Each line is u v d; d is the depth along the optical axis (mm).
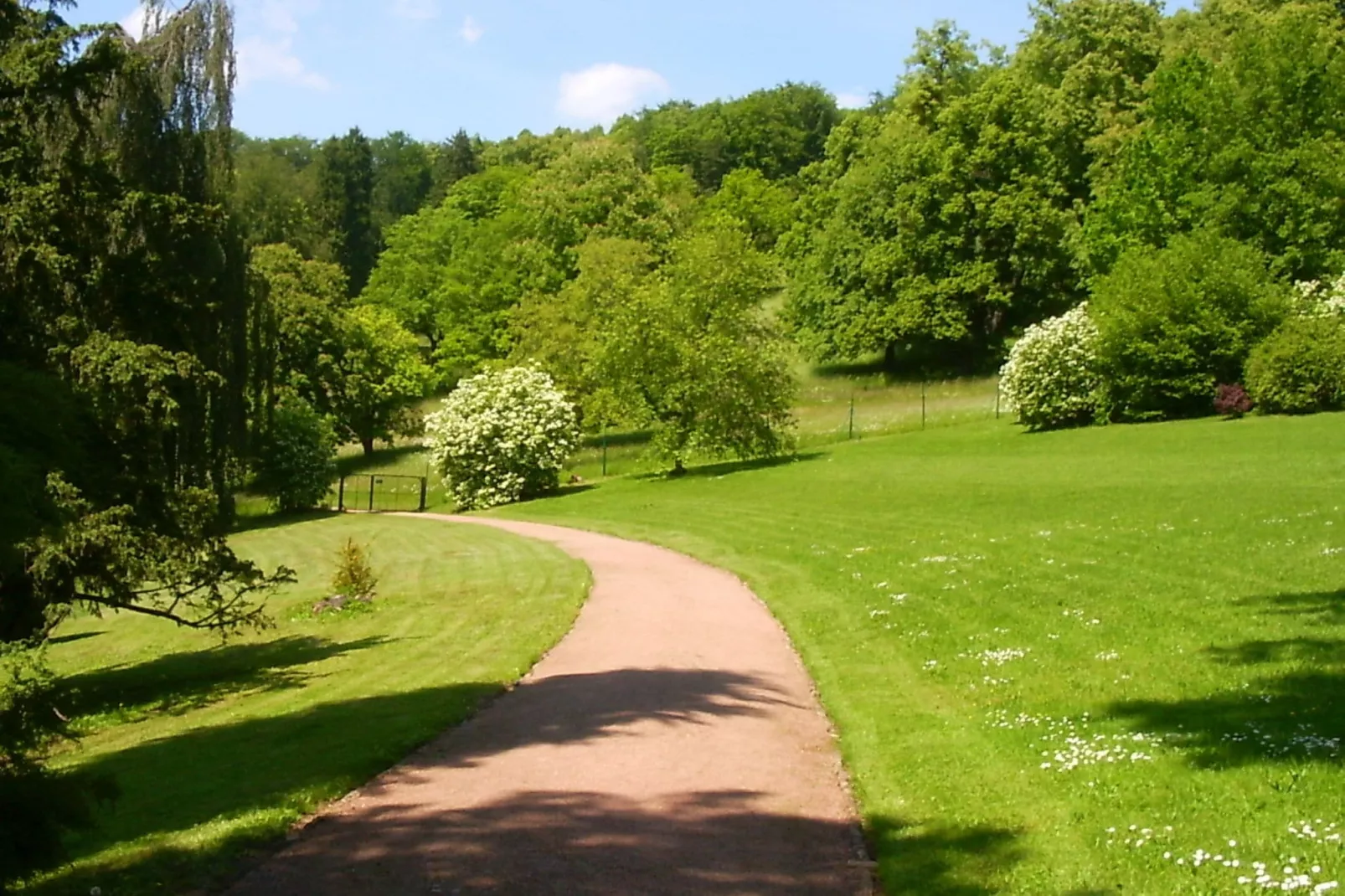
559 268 75062
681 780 9203
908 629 15188
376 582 24250
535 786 9000
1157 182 49781
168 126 19547
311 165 113750
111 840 7875
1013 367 44094
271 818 8055
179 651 21453
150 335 17953
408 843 7617
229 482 21312
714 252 45688
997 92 62062
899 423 51906
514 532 35156
